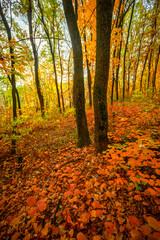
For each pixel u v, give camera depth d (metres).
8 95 9.22
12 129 4.16
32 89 13.21
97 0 2.13
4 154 4.78
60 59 11.03
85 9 4.70
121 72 14.35
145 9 10.04
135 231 1.23
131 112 4.91
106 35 2.29
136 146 1.80
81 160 3.10
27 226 1.66
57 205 1.91
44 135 6.00
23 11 5.20
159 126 3.37
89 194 1.92
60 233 1.48
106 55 2.40
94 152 3.24
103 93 2.63
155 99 5.95
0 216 1.95
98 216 1.45
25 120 5.34
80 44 3.25
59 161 3.39
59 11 8.52
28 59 1.74
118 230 1.37
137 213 1.49
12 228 1.70
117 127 4.11
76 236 1.42
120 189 1.88
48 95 13.95
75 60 3.30
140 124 3.83
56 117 9.01
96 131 2.93
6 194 2.55
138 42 11.36
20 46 1.58
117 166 2.30
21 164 3.69
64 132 5.94
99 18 2.22
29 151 4.62
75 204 1.84
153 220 1.14
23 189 2.58
